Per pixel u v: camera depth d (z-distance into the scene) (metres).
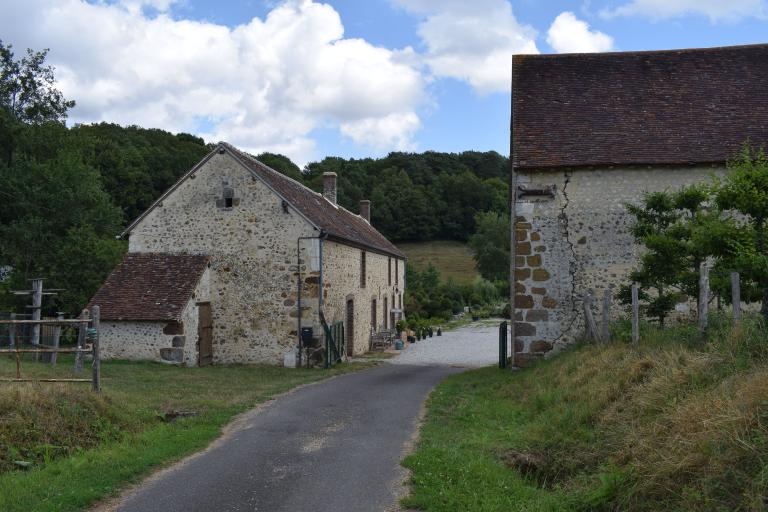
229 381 12.72
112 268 24.41
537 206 12.86
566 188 12.79
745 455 4.32
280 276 16.94
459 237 72.12
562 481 5.98
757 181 7.93
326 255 17.41
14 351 9.02
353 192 66.94
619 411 6.58
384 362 18.81
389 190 72.56
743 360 5.92
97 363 8.77
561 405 7.79
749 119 12.77
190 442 7.33
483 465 6.07
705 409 5.06
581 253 12.67
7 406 7.08
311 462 6.51
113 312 15.90
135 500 5.38
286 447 7.17
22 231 25.45
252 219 17.17
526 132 13.33
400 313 30.23
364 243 21.66
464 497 5.17
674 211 11.74
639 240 11.94
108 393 8.91
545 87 14.28
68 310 23.33
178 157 45.16
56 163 27.97
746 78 13.71
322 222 17.97
